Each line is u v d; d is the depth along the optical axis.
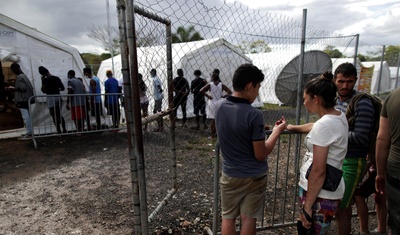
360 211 2.53
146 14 2.36
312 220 1.84
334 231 2.80
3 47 6.48
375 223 2.92
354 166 2.13
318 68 4.49
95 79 7.48
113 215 3.18
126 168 4.77
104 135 7.25
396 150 1.72
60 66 7.39
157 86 4.35
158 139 4.66
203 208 3.26
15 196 3.70
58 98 6.84
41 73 6.64
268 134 2.36
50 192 3.81
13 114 9.89
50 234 2.82
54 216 3.17
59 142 6.55
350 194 2.17
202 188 3.84
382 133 1.87
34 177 4.38
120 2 1.91
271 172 4.33
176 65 7.88
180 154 5.37
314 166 1.73
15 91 6.53
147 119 2.50
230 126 1.88
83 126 7.18
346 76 2.20
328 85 1.74
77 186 4.01
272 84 5.93
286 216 3.09
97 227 2.94
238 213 2.09
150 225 2.89
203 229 2.83
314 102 1.81
